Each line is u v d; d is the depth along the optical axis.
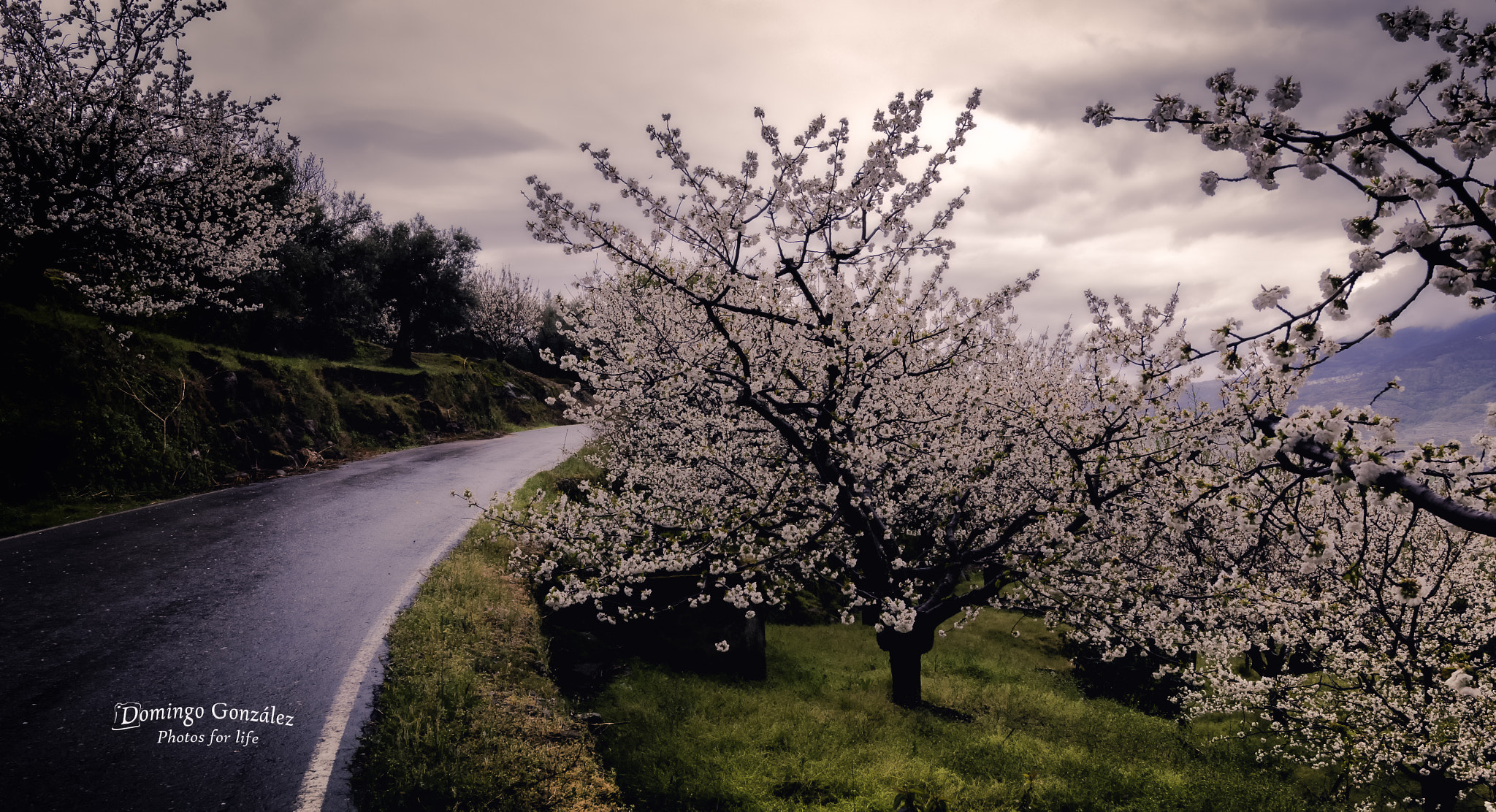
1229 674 10.34
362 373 29.50
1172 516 5.69
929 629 10.98
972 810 7.26
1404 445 4.20
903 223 8.90
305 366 25.03
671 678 10.30
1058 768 8.73
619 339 12.20
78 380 15.18
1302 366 3.94
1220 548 11.26
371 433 25.98
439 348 50.62
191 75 17.48
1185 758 9.99
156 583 9.37
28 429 13.62
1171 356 7.45
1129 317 8.75
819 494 10.05
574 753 6.93
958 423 10.71
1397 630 8.88
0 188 15.84
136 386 16.50
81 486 14.03
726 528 9.61
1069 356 13.60
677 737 8.06
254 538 12.01
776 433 11.46
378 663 7.57
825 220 8.56
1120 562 10.05
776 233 8.81
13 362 14.14
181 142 17.86
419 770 5.75
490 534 13.02
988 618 19.69
